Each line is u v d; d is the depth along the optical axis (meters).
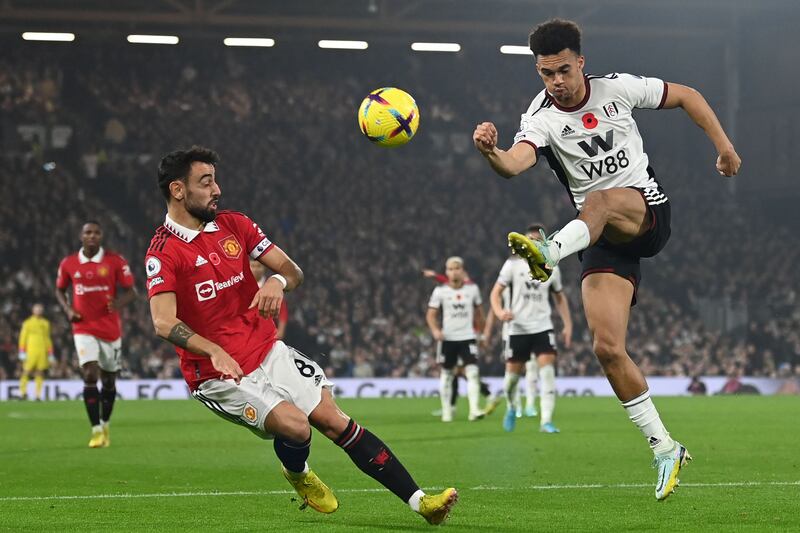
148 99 50.00
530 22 47.12
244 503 9.23
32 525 8.02
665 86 8.55
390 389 35.84
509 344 18.25
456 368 22.97
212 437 17.38
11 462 13.26
